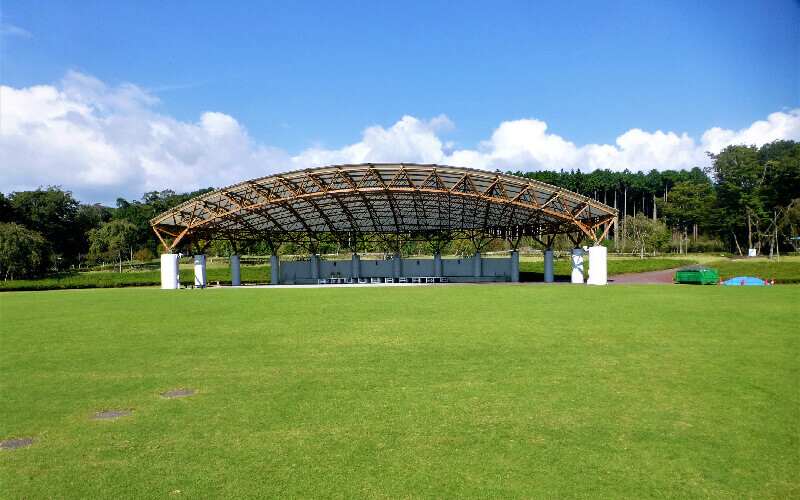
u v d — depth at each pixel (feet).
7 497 19.01
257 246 251.80
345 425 25.94
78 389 33.60
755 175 244.01
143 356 43.75
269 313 72.95
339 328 57.26
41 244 209.46
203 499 18.60
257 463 21.61
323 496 18.63
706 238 282.56
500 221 166.81
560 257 233.35
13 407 29.96
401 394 31.09
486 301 84.58
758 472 20.25
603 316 63.31
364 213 162.71
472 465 21.07
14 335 56.85
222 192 126.72
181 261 251.19
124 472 20.98
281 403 29.76
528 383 33.09
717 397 29.66
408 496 18.49
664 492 18.69
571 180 390.21
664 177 407.85
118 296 114.01
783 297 82.02
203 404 29.86
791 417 26.21
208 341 50.37
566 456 21.88
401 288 124.88
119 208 414.82
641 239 252.21
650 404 28.55
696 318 59.98
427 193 119.65
